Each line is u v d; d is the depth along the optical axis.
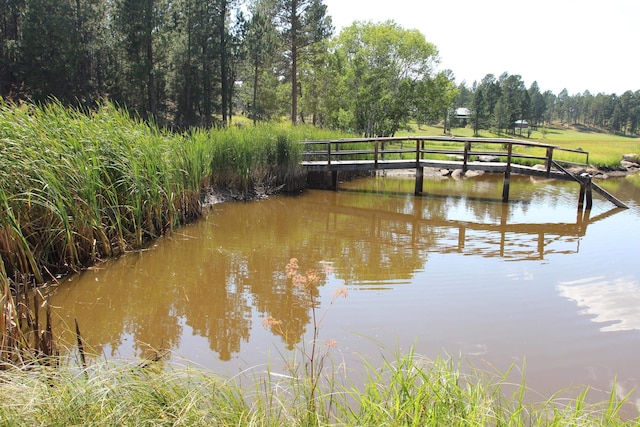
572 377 4.59
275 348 4.98
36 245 6.62
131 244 8.34
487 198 15.77
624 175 25.75
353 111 36.59
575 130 116.69
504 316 6.03
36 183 6.67
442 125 91.06
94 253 7.39
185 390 3.09
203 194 12.62
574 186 19.48
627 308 6.36
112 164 8.06
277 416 2.98
